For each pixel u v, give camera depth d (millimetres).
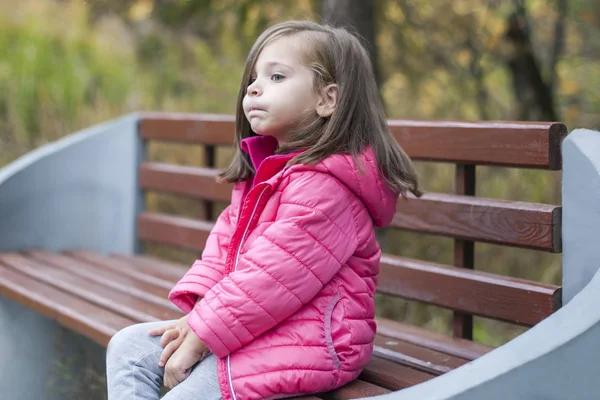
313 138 2027
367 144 2018
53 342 3273
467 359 2270
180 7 5672
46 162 3924
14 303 3219
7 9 6898
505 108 7414
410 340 2463
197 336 1861
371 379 2078
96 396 3293
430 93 7211
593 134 2191
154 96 6770
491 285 2412
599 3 5977
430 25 6414
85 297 2904
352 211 1959
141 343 1989
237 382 1794
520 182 4801
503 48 6219
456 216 2539
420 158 2658
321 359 1841
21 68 6133
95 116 6078
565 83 6484
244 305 1807
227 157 5723
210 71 7293
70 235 4012
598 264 2104
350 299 1942
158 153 5770
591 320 1505
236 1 5312
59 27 6949
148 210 5520
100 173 4062
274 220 1960
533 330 1555
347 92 2010
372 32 4215
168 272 3496
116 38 7449
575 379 1483
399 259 2713
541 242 2277
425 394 1481
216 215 5316
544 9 6812
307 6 5469
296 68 2027
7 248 3846
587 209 2133
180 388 1820
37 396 3229
